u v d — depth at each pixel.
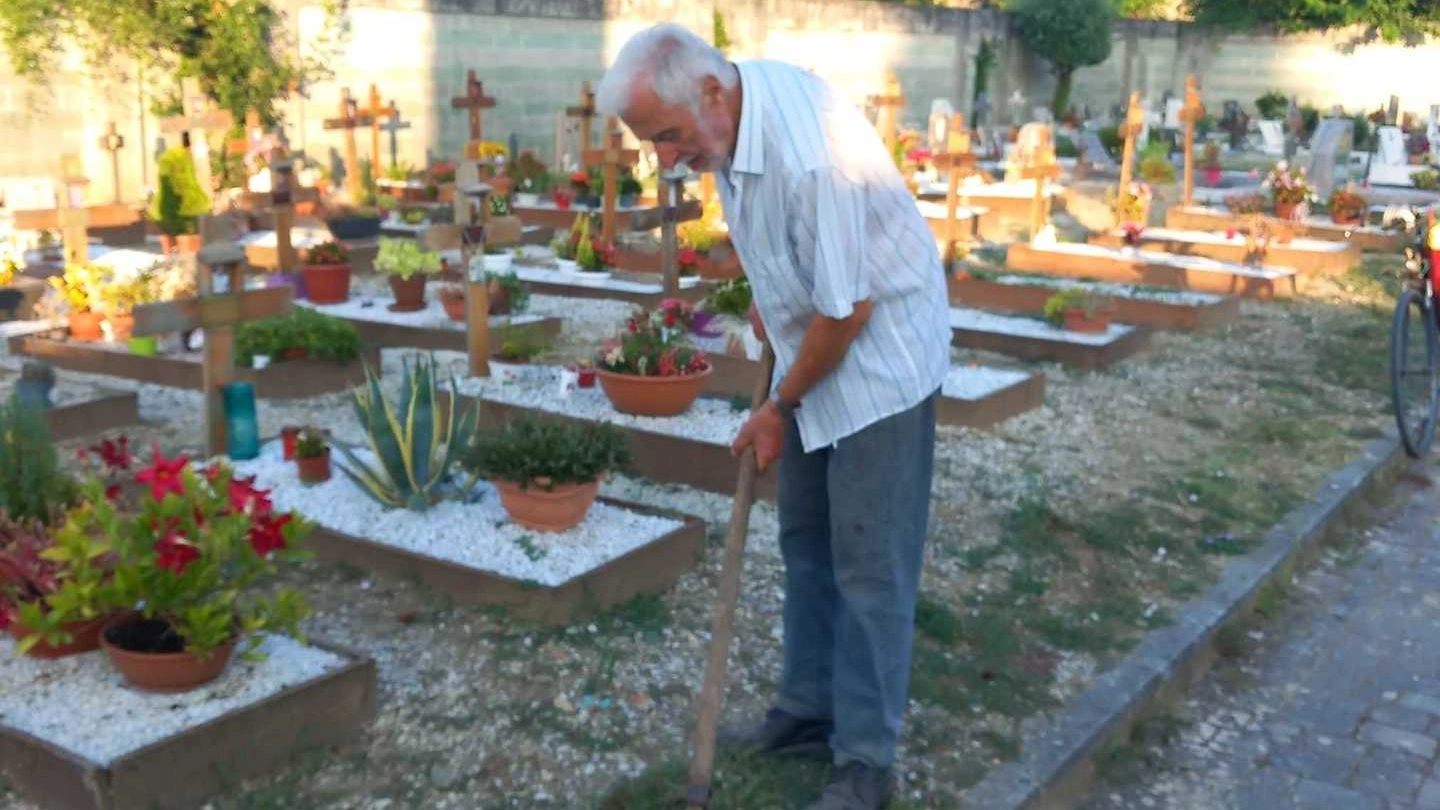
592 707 4.06
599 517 5.38
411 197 16.56
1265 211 17.33
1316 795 4.04
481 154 16.97
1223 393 8.52
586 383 7.28
